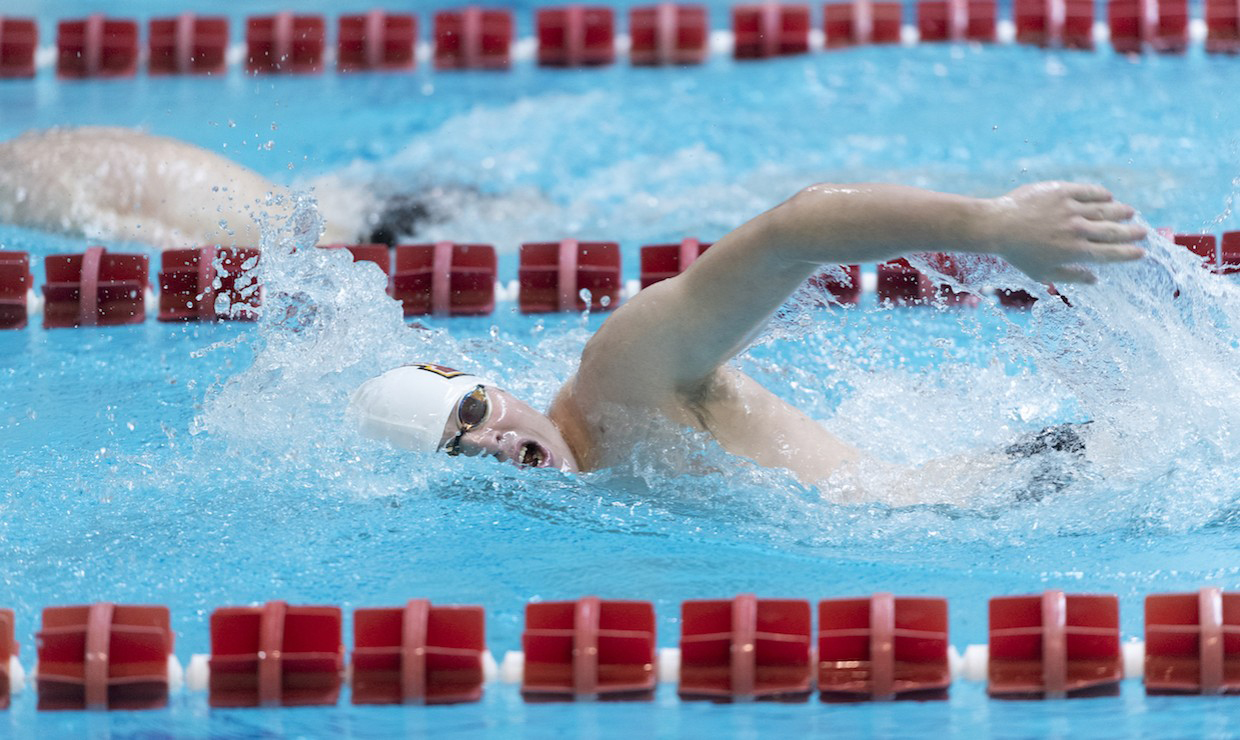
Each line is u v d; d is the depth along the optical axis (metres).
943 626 7.76
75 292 14.80
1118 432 9.71
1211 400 9.62
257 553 9.23
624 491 9.55
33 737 7.39
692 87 21.64
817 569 8.88
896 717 7.40
